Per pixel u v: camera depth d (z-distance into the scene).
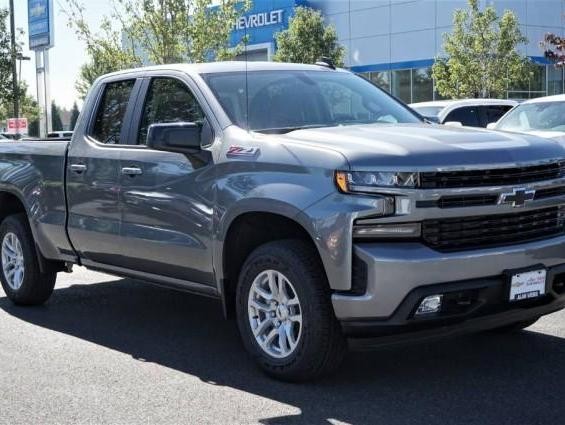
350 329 4.57
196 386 5.09
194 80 5.83
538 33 36.56
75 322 6.93
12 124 27.83
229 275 5.38
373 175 4.47
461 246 4.61
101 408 4.72
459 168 4.54
